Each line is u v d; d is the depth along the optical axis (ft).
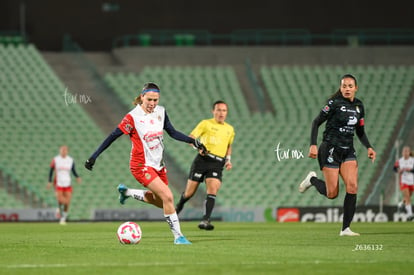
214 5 429.79
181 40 425.69
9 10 418.92
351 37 427.33
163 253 112.68
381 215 277.03
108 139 123.85
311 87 400.06
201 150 128.57
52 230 208.03
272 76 405.80
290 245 129.29
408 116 381.60
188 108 383.04
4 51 401.29
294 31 429.38
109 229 213.66
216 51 417.90
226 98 390.42
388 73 407.64
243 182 347.15
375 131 374.63
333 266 93.35
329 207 283.38
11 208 295.48
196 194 336.90
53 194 332.60
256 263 96.94
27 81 384.68
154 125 124.77
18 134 355.97
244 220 291.58
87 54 415.85
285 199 341.82
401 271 88.84
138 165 125.70
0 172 338.95
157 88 124.36
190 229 200.54
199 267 92.58
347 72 408.67
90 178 341.82
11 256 110.32
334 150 147.02
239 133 370.94
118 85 393.29
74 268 92.58
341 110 144.36
